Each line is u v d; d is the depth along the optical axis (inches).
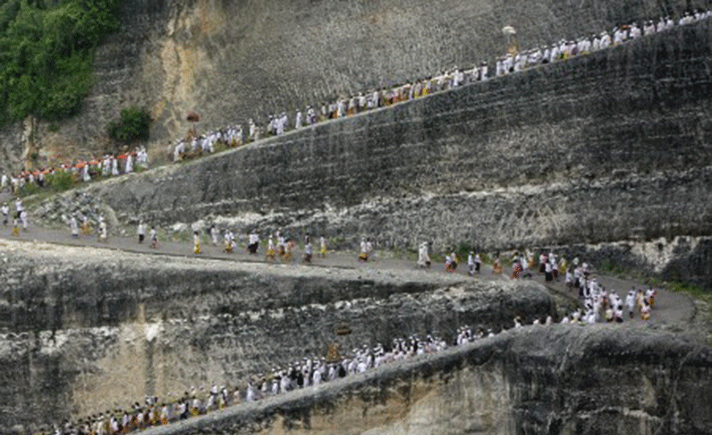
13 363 4717.0
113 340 4677.7
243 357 4564.5
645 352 3715.6
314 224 4928.6
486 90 4832.7
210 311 4613.7
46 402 4704.7
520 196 4761.3
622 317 4173.2
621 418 3747.5
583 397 3804.1
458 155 4845.0
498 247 4753.9
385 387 4040.4
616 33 4845.0
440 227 4817.9
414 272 4537.4
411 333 4389.8
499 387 3966.5
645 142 4665.4
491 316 4301.2
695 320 4097.0
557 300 4443.9
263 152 5017.2
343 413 4062.5
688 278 4542.3
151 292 4665.4
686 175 4613.7
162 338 4643.2
